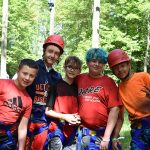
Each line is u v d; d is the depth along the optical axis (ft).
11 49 38.55
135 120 5.88
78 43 36.29
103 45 31.42
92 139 5.80
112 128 5.81
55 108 6.00
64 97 5.99
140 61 36.09
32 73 5.53
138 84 5.90
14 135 5.52
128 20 33.60
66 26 39.42
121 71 5.93
